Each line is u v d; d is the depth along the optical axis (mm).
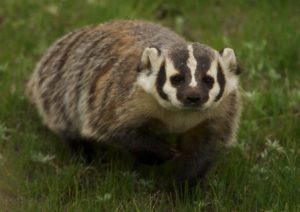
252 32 19469
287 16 20031
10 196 14039
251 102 16656
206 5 20969
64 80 15195
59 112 15297
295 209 13125
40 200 13852
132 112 13219
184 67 12367
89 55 14727
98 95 13898
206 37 19484
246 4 20922
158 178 14609
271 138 15773
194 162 13758
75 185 13836
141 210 13148
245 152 15289
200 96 12141
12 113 16391
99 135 13883
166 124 13422
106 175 14250
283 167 14359
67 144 15391
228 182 14273
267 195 13578
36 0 20656
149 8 20406
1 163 14844
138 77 12953
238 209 13531
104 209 13375
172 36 14266
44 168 14727
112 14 19922
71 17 20172
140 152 13555
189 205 13227
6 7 20484
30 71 17906
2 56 18406
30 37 19281
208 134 13602
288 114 16250
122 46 14117
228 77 12852
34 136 15406
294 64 18312
